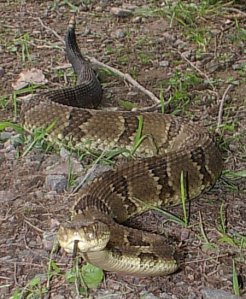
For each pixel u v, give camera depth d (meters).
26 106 6.98
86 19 10.06
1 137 6.80
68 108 6.84
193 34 9.38
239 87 8.09
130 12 10.13
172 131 6.75
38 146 6.61
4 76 8.19
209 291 4.69
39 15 10.15
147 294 4.64
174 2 10.47
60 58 8.73
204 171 6.01
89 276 4.72
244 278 4.90
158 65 8.64
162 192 5.80
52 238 5.19
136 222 5.63
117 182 5.61
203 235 5.34
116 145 6.82
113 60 8.76
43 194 5.84
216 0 10.30
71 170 6.16
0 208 5.62
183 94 7.71
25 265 4.95
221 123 7.21
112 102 7.73
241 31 9.38
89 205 5.24
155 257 4.66
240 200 5.95
